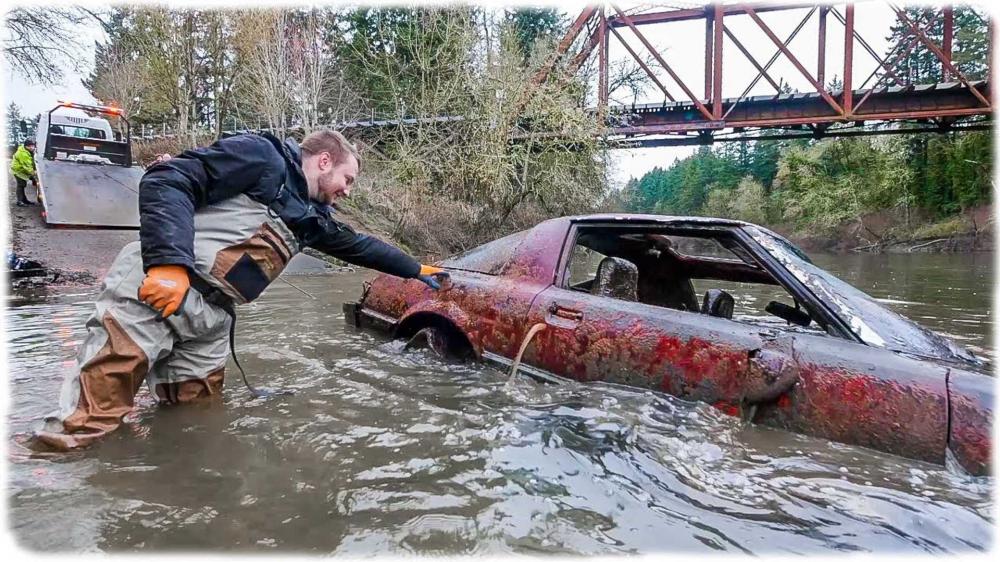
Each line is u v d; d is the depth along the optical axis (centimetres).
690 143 2298
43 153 1145
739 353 230
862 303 243
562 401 254
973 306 605
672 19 2238
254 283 253
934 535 155
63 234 948
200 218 238
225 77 1992
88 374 221
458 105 1576
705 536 153
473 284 333
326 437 216
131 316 228
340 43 2120
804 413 213
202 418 237
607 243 380
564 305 288
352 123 1762
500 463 194
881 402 200
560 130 1495
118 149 1218
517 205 1705
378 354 348
